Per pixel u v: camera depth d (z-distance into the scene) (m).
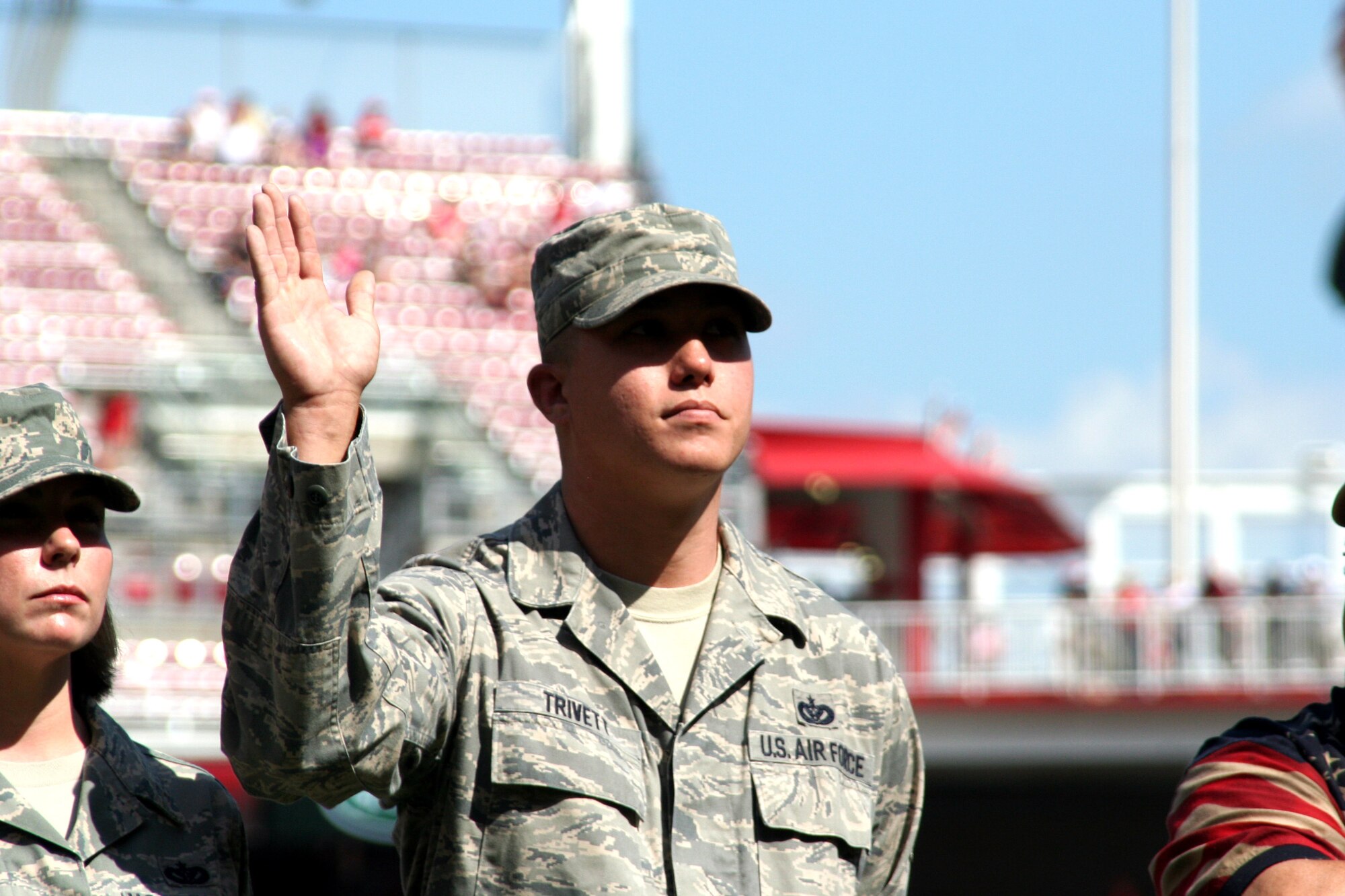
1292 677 50.81
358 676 8.34
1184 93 69.25
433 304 62.41
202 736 40.03
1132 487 77.88
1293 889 8.54
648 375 9.75
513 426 57.62
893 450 62.00
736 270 10.13
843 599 54.62
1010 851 53.94
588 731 9.38
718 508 10.23
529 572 9.98
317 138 68.94
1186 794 9.48
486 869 9.10
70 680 10.09
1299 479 77.94
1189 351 67.62
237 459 52.75
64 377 53.19
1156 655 50.97
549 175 70.50
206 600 43.59
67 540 9.50
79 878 9.26
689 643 10.05
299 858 35.00
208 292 61.75
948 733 50.44
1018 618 51.03
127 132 68.00
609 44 73.88
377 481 8.37
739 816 9.52
